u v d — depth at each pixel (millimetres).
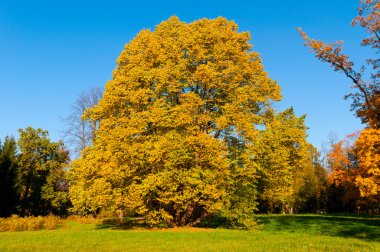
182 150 21969
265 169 24141
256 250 14758
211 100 25391
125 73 27297
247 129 23453
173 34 28594
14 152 40938
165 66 25359
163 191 22969
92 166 25281
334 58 21578
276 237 20078
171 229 24688
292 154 27391
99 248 15484
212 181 22781
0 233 23219
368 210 52531
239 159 24109
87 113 28000
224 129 25234
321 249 15180
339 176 21203
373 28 21188
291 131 26234
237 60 26250
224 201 23844
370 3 21391
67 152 49062
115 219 37281
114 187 23969
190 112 24312
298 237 20203
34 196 44562
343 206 58344
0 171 38062
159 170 22891
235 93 24688
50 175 46344
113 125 26078
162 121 23078
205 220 31453
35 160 46344
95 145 27484
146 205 24188
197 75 24219
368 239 19344
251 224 24594
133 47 27969
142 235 20562
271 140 23891
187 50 26750
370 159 17828
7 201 37969
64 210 48844
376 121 20562
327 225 27406
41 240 18500
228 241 17891
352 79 21812
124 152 23016
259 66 26953
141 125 23609
